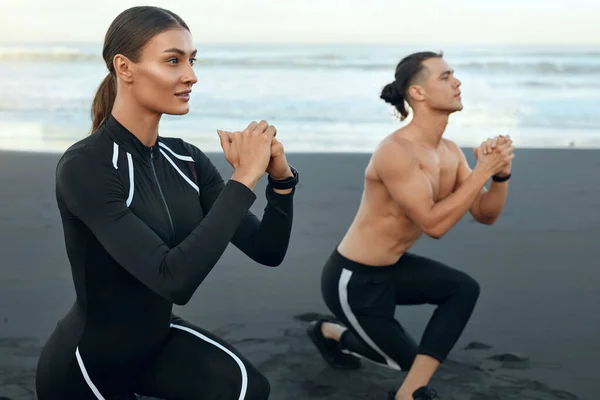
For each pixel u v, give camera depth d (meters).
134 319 1.98
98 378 2.00
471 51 23.19
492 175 3.03
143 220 1.89
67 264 4.94
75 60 19.61
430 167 2.95
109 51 1.87
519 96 15.28
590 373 3.35
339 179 7.69
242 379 1.99
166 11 1.89
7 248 5.27
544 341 3.74
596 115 13.16
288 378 3.28
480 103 14.52
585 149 9.48
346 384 3.23
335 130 11.66
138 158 1.92
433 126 3.00
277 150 1.92
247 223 2.17
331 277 3.07
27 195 6.90
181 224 2.02
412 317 4.12
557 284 4.64
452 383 3.24
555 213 6.46
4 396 3.04
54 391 2.00
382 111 13.26
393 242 2.99
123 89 1.88
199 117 12.59
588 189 7.37
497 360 3.49
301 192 7.10
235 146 1.83
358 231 3.04
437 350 2.89
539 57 21.28
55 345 1.99
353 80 17.00
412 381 2.88
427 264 3.05
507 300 4.35
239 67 18.88
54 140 10.61
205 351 2.06
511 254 5.29
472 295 3.01
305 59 20.30
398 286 3.03
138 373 2.10
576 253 5.32
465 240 5.64
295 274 4.81
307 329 3.46
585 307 4.24
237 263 5.02
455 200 2.84
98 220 1.77
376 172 2.94
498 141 2.84
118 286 1.93
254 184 1.80
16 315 4.01
